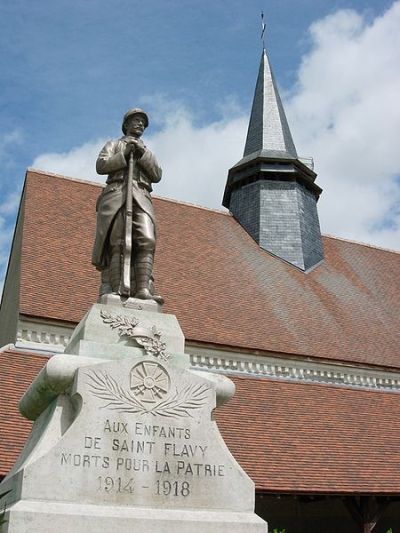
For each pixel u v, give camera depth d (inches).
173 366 278.2
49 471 242.7
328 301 1025.5
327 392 802.8
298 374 839.1
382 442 731.4
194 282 912.9
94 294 790.5
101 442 254.1
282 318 918.4
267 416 705.0
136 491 252.5
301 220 1151.6
